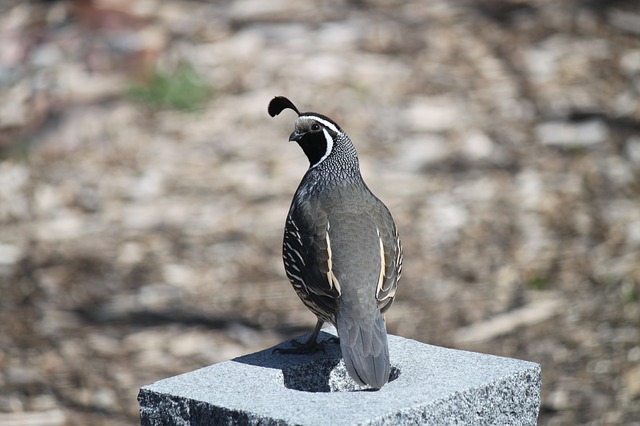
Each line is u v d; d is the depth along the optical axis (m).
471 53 18.02
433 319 12.28
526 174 15.10
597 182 14.97
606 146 15.77
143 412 6.83
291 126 16.06
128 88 16.77
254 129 15.97
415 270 13.20
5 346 11.91
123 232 13.95
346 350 6.80
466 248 13.59
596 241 13.71
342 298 7.04
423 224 14.02
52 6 18.81
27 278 13.10
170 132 15.95
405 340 7.66
